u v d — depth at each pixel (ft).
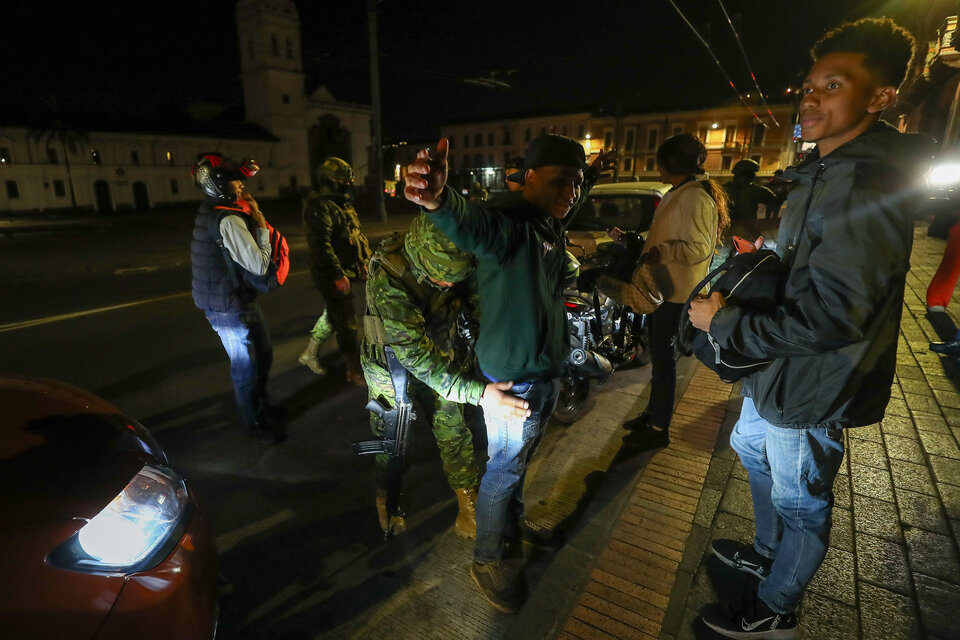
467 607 6.62
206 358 15.89
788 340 4.13
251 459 10.13
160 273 33.04
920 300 18.79
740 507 7.91
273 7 154.61
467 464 7.66
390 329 5.85
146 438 5.59
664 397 9.43
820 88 4.26
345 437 11.00
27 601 3.51
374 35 57.47
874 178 3.83
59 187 123.65
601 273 10.16
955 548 6.89
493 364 5.73
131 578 4.08
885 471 8.57
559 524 7.97
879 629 5.75
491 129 210.59
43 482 4.17
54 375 14.48
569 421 11.07
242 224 9.07
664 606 6.19
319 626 6.33
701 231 8.41
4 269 34.68
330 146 178.09
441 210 4.38
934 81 47.24
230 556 7.50
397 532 7.64
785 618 5.49
